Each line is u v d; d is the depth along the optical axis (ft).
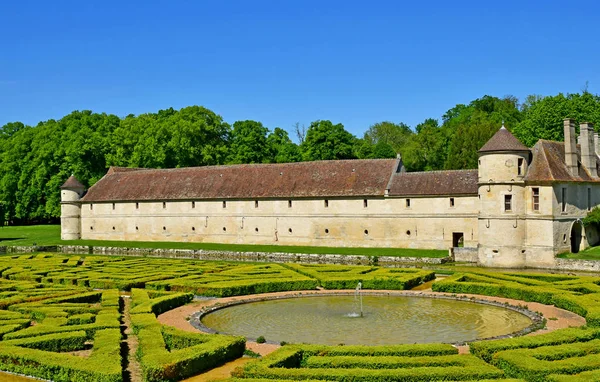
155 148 370.32
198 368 81.46
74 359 80.53
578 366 72.33
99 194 336.70
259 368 74.69
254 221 288.71
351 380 72.38
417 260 216.95
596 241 218.59
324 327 108.58
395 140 514.27
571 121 207.62
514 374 73.72
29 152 428.56
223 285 143.95
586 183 212.64
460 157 332.80
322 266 182.60
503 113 421.59
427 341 97.40
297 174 287.28
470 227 238.07
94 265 194.18
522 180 197.88
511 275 156.15
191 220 306.35
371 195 258.98
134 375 82.79
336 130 377.30
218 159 384.88
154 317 108.88
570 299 119.44
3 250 302.45
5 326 100.89
